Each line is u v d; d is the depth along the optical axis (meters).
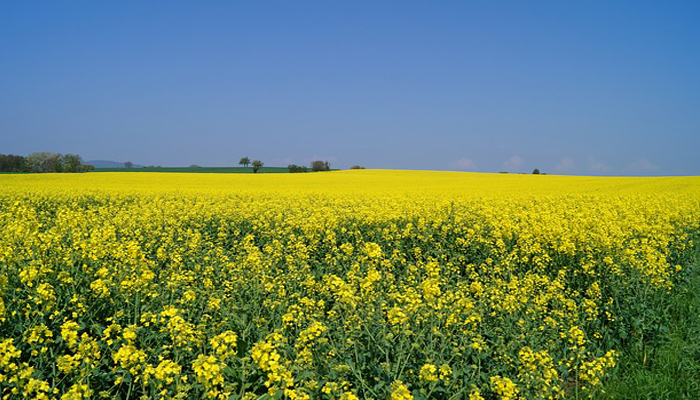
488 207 22.41
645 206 23.83
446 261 13.84
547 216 18.28
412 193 38.00
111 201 28.97
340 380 5.64
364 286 8.09
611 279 10.72
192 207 22.59
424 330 6.72
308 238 15.41
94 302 7.51
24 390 5.08
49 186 43.44
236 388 5.67
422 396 5.61
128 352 5.35
